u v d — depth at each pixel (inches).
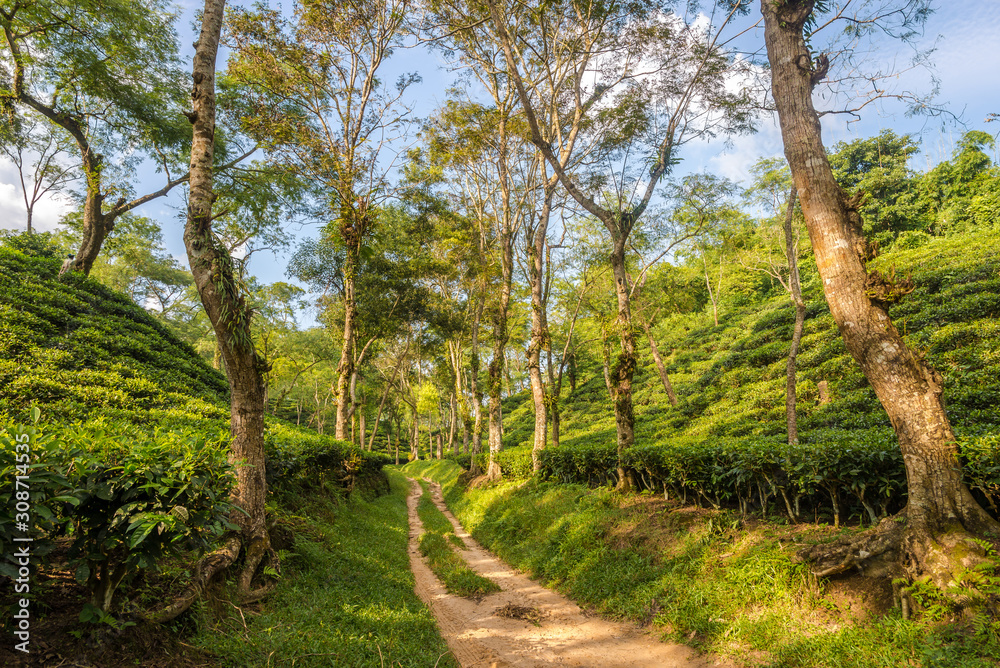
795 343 460.4
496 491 665.0
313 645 173.0
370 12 638.5
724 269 1692.9
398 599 266.8
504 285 823.1
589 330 1154.7
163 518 135.7
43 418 354.9
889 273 198.5
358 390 1601.9
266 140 631.2
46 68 741.9
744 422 670.5
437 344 1370.6
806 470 249.3
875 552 192.1
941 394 189.5
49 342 549.3
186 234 245.9
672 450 334.3
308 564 268.2
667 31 453.1
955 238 1133.7
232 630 174.1
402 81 682.2
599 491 422.0
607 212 431.2
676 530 296.2
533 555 368.8
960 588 160.1
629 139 484.1
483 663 203.0
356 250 653.3
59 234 1177.4
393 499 845.2
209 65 265.4
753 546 243.9
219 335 238.1
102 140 874.1
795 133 228.7
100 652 129.6
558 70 551.8
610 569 291.6
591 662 201.8
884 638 164.1
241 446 238.8
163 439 159.2
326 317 1067.3
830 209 215.9
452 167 856.9
